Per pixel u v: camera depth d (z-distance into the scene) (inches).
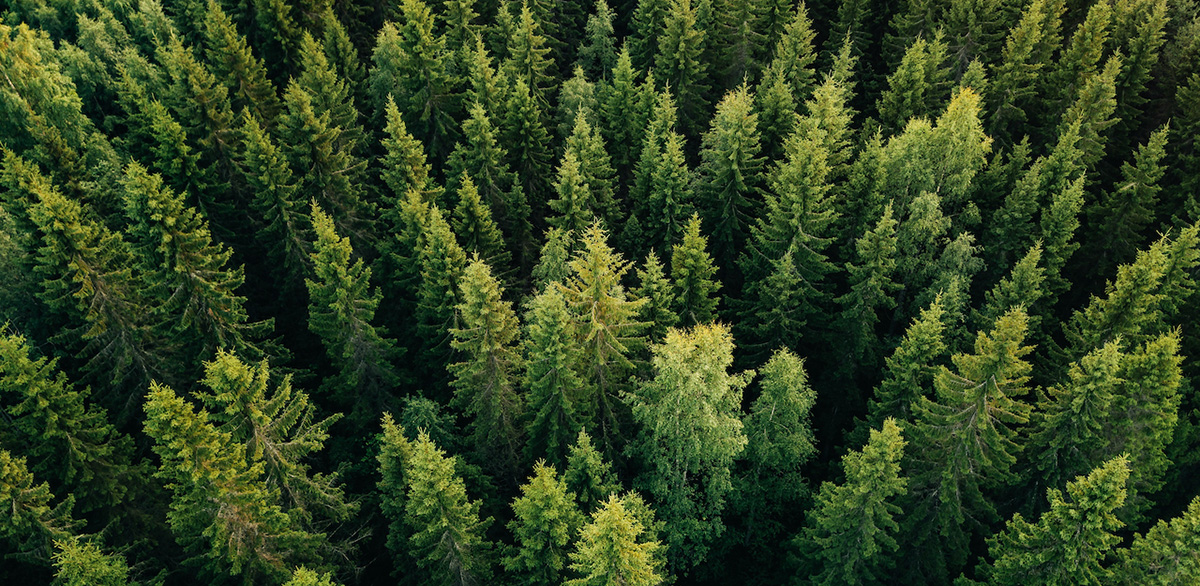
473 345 1357.0
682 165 1915.6
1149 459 1264.8
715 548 1615.4
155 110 1784.0
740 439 1273.4
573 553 1105.4
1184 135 2047.2
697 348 1204.5
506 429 1443.2
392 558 1499.8
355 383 1542.8
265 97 2111.2
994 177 1841.8
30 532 1125.1
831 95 1866.4
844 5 2428.6
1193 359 1551.4
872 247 1537.9
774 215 1662.2
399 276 1809.8
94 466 1248.2
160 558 1293.1
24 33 1854.1
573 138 1895.9
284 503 1230.3
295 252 1768.0
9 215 1617.9
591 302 1291.8
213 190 1815.9
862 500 1182.3
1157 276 1354.6
